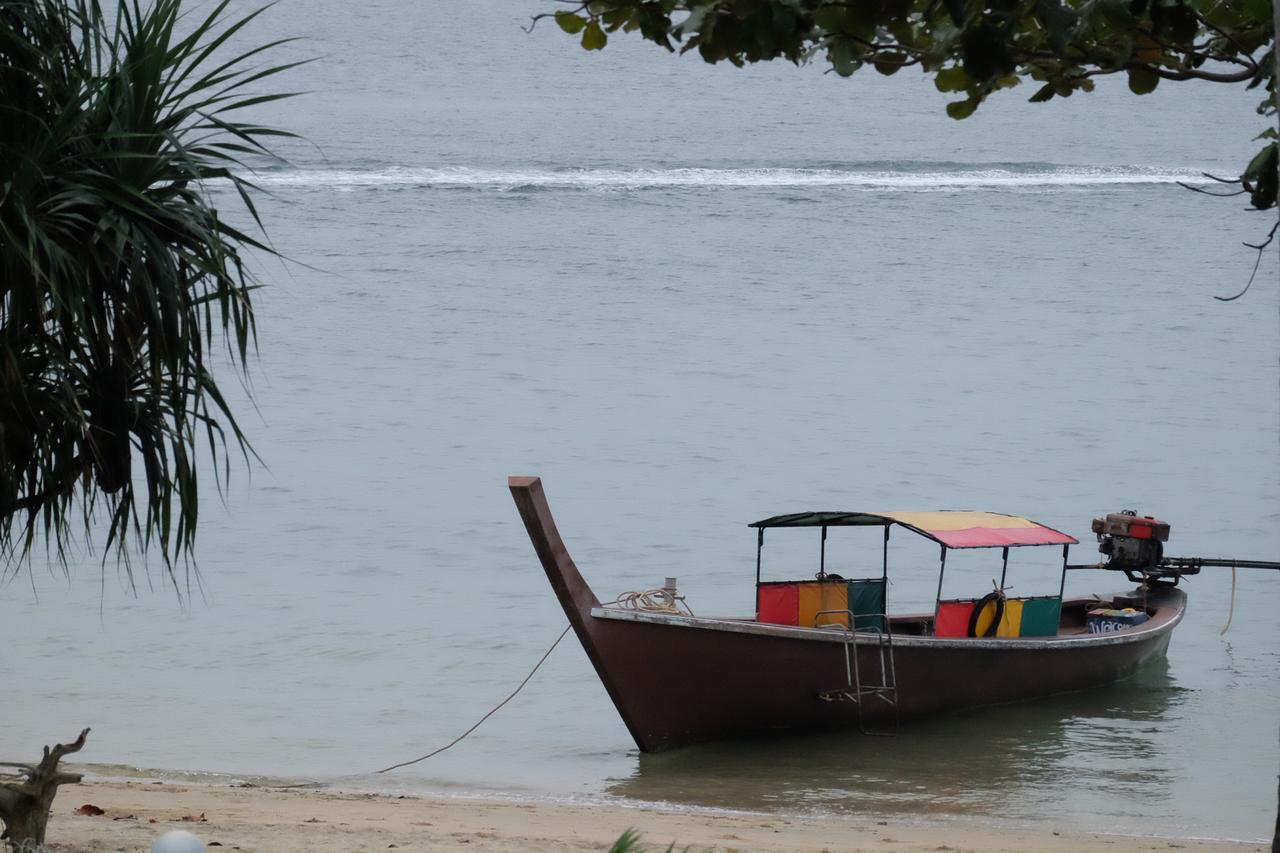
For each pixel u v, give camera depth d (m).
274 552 46.03
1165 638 37.12
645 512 53.00
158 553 44.38
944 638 30.86
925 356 85.31
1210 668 37.09
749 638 28.52
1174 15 11.78
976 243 124.56
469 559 46.22
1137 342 90.56
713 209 135.75
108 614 38.56
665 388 75.19
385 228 119.19
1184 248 125.12
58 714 30.73
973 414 71.31
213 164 14.52
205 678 33.94
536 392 73.38
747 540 49.81
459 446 62.25
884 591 32.47
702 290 102.94
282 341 82.75
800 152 184.12
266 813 21.84
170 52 14.02
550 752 29.19
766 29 11.63
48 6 13.73
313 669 35.00
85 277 13.25
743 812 24.80
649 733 28.61
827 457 62.38
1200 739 30.75
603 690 34.12
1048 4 11.47
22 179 13.01
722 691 28.88
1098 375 81.25
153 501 14.21
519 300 96.94
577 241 117.94
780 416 69.94
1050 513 54.81
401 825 21.28
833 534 50.94
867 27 11.70
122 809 21.30
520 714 32.03
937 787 26.95
